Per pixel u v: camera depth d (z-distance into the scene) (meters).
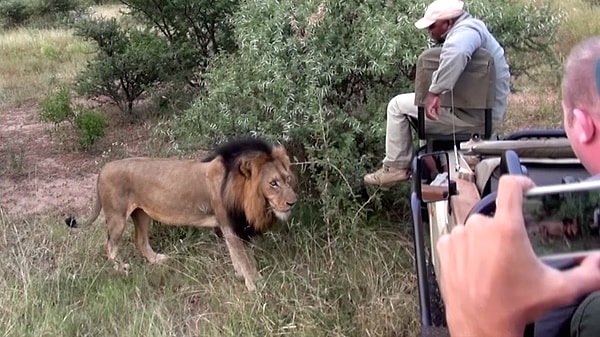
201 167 5.26
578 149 1.61
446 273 1.05
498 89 4.69
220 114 6.05
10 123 10.29
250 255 5.20
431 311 3.46
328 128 5.46
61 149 8.80
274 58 5.72
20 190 7.39
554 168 3.04
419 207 3.59
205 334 4.46
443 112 4.59
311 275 4.78
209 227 5.51
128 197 5.47
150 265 5.46
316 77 5.62
